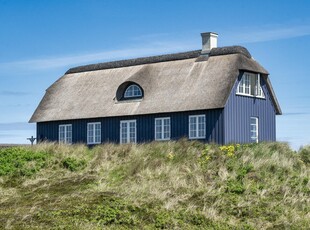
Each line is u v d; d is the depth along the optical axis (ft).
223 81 115.65
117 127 127.75
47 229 55.06
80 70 149.28
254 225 59.82
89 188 74.79
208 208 64.75
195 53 128.36
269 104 128.98
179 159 86.28
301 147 96.32
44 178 81.05
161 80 126.72
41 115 141.69
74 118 133.59
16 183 80.07
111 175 82.38
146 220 59.82
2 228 55.42
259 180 76.59
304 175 79.36
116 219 59.26
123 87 130.00
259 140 123.95
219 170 79.41
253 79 123.75
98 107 131.85
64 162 87.51
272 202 67.26
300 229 58.65
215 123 113.29
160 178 78.33
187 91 119.24
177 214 61.67
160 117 120.88
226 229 57.52
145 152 90.43
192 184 74.79
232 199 67.87
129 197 67.21
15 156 88.99
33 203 65.87
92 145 131.75
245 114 119.55
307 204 67.77
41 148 95.35
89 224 56.70
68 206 63.10
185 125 117.19
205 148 90.74
